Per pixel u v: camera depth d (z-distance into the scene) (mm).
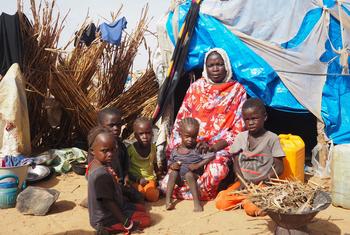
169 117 5652
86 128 6641
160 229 3863
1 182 4441
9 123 5676
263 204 3322
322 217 4105
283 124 7195
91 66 6457
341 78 5539
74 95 6219
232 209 4344
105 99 6758
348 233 3717
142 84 6715
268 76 5219
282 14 5574
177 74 5504
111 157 3592
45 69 6082
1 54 5676
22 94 5738
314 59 5426
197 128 4613
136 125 4668
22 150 5832
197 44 5488
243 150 4438
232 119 5023
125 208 3873
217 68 5023
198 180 4594
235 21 5457
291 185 3527
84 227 3945
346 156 4258
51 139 7047
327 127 5395
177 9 5617
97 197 3541
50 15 6031
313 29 5551
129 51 6793
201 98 5133
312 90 5402
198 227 3904
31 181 5188
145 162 4812
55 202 4594
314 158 5539
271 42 5484
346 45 5629
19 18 5711
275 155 4352
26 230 3879
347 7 5895
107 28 6141
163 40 5707
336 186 4375
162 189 4734
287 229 3328
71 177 5598
